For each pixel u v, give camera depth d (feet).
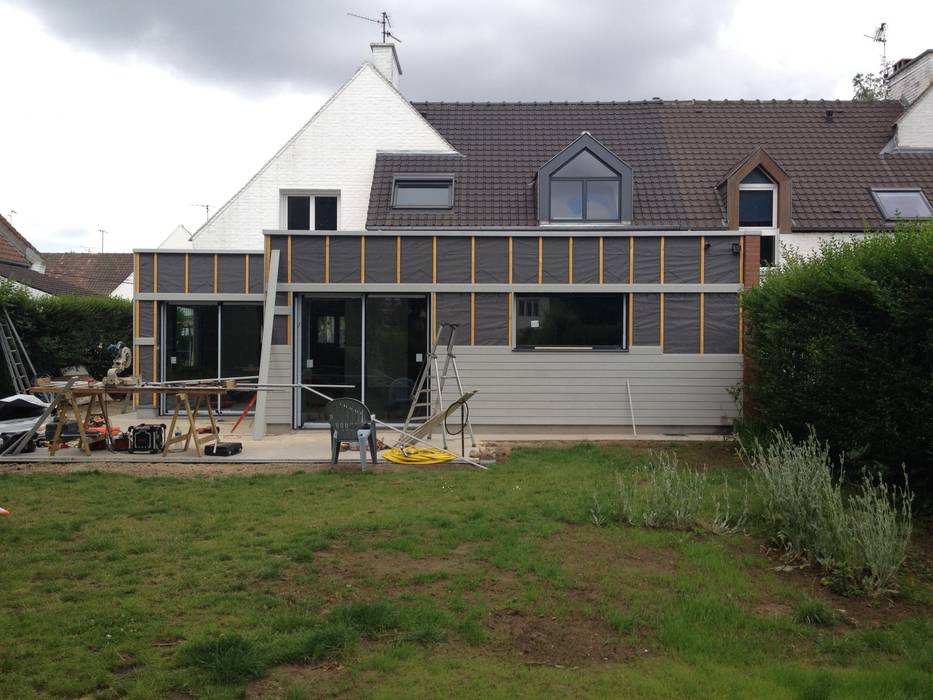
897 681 13.67
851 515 19.74
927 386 23.63
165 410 51.98
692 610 16.56
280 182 65.31
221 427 46.68
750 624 16.11
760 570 19.53
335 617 15.65
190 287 51.75
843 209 58.65
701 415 43.78
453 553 20.31
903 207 58.70
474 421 43.93
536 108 70.95
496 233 43.91
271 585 17.71
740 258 43.75
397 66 75.97
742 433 39.01
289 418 44.21
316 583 17.87
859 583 18.39
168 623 15.44
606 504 24.85
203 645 14.08
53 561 19.30
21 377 56.65
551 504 25.21
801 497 20.45
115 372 34.01
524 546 20.67
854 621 16.53
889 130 66.85
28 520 23.20
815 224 57.41
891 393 25.39
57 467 32.19
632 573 18.81
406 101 65.82
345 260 44.06
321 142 65.46
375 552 20.29
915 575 19.33
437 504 25.48
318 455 34.63
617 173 57.00
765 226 58.80
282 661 13.92
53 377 63.87
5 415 37.93
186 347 52.54
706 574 18.85
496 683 13.37
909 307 24.03
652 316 43.88
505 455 35.83
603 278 43.86
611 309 44.39
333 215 66.33
